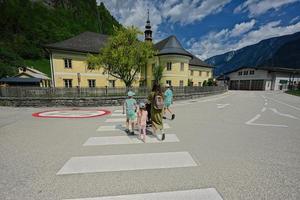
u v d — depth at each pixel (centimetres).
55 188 283
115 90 1528
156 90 552
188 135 586
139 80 3584
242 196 265
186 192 275
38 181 304
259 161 387
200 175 327
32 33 6900
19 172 334
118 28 2227
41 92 1381
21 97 1376
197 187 289
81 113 1055
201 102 1691
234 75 5550
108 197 262
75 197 261
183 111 1120
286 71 4641
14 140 529
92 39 3412
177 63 3023
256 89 4791
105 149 458
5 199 255
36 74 3959
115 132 621
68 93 1402
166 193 272
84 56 2909
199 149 459
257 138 554
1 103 1395
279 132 624
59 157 405
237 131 637
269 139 543
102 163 375
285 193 273
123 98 1502
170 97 930
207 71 4612
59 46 2820
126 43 2097
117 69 2172
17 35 6881
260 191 278
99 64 2155
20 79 3319
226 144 497
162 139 534
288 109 1215
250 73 4972
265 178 316
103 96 1467
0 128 677
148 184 297
